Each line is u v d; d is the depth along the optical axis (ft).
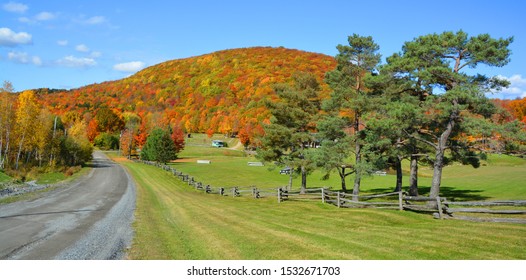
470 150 76.23
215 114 490.90
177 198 102.27
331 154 85.05
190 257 37.35
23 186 112.37
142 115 547.49
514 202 53.26
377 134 77.61
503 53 64.64
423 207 62.59
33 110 165.07
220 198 105.09
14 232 46.75
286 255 37.50
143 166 242.99
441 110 72.38
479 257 35.81
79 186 123.65
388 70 76.38
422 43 75.97
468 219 55.47
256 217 64.23
